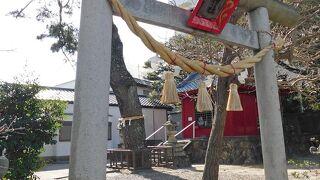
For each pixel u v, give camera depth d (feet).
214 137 23.13
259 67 12.81
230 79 22.35
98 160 8.17
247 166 43.73
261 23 13.03
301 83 33.06
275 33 22.93
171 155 40.57
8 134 20.97
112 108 69.51
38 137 23.09
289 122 58.29
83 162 8.07
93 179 8.03
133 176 32.53
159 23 10.18
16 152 22.16
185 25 10.75
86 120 8.25
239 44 12.34
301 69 35.27
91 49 8.59
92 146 8.14
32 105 23.31
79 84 8.52
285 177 12.07
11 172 21.45
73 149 8.25
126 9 9.30
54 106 24.52
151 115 75.46
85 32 8.73
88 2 8.87
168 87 12.59
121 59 37.22
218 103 23.13
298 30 25.36
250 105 54.24
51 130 23.95
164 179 30.83
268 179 12.16
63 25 36.50
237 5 12.02
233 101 16.40
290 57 17.89
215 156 22.95
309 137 57.47
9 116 22.24
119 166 38.27
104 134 8.39
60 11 36.32
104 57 8.71
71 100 62.54
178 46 26.96
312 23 25.35
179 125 74.54
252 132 53.52
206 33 11.23
